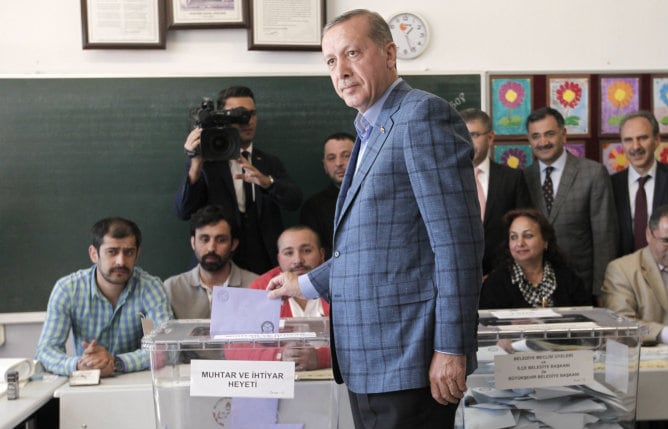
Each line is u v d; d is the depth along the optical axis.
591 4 3.78
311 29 3.64
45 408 2.63
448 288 1.43
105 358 2.52
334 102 3.71
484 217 3.51
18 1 3.59
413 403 1.49
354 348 1.53
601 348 1.74
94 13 3.57
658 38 3.79
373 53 1.55
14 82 3.59
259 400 1.68
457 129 1.51
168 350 1.67
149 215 3.66
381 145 1.52
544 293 3.02
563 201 3.59
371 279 1.50
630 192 3.70
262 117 3.69
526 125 3.75
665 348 2.61
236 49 3.67
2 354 3.63
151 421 2.31
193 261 3.55
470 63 3.76
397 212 1.49
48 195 3.62
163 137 3.65
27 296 3.62
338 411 1.71
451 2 3.74
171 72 3.63
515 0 3.76
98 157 3.63
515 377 1.72
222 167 3.43
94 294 2.80
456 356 1.43
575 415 1.73
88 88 3.62
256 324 1.70
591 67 3.79
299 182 3.71
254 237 3.51
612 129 3.78
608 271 3.31
